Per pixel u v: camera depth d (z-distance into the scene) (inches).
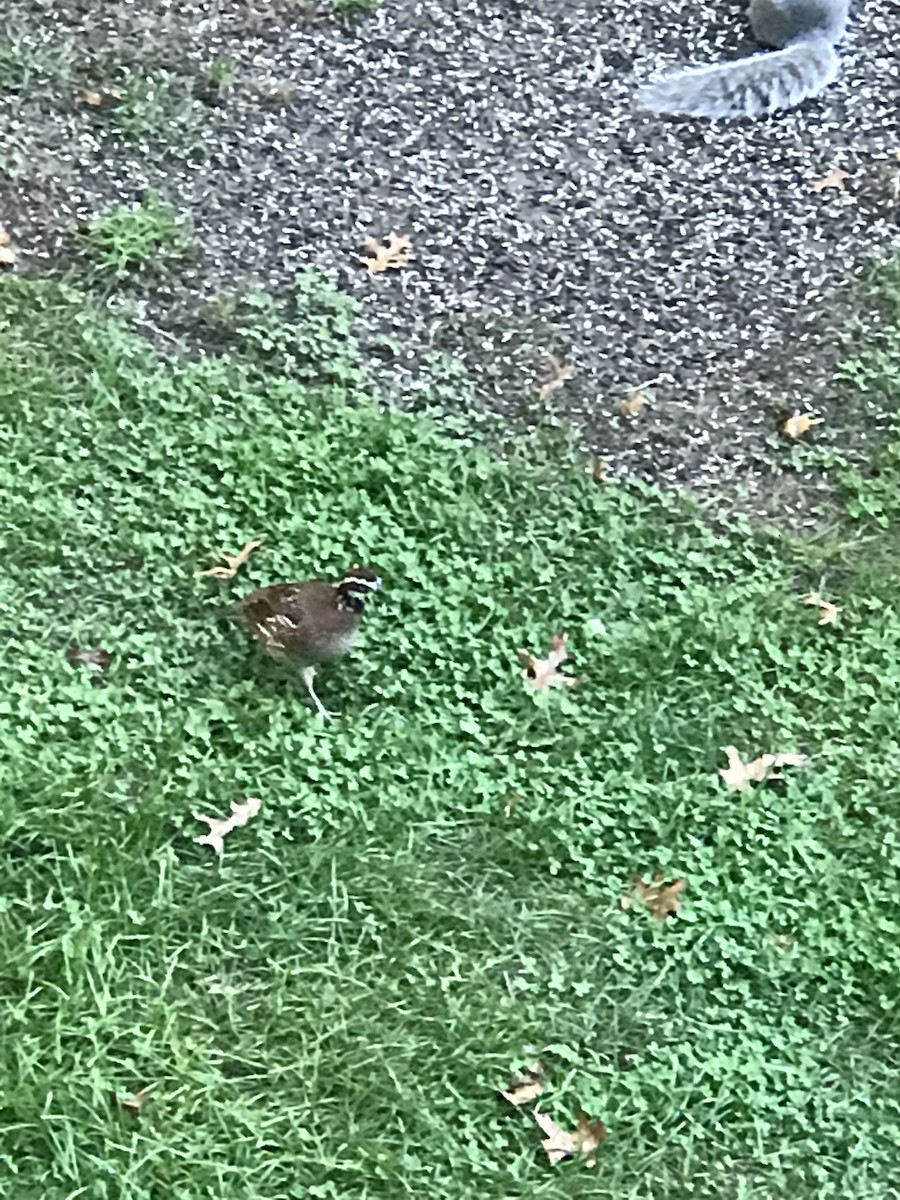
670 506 239.3
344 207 279.0
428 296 266.8
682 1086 180.4
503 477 238.2
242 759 203.3
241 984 185.3
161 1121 173.2
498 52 309.3
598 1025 185.0
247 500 231.1
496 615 221.5
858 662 221.6
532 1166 173.6
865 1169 176.1
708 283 273.4
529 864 197.6
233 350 254.5
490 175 287.4
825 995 189.0
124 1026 179.6
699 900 195.5
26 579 219.9
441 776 204.1
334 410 244.4
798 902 196.2
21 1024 178.2
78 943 184.1
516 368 257.6
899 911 196.1
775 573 231.9
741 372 260.7
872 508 241.6
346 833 197.6
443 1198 170.2
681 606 225.6
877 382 259.3
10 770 197.6
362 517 231.3
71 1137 170.4
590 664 217.9
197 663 212.8
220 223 273.6
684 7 322.0
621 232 280.4
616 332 264.8
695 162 293.3
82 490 230.8
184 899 190.7
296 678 211.8
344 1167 171.5
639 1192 172.7
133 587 220.4
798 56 305.0
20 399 240.1
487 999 185.5
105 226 266.7
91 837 193.0
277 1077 178.1
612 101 302.7
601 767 207.6
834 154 296.5
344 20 310.3
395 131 293.0
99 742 201.9
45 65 293.9
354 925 190.5
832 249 280.5
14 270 261.6
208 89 294.8
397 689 212.4
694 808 203.9
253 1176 170.2
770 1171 175.5
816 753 211.8
